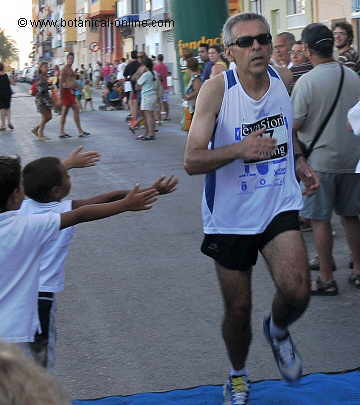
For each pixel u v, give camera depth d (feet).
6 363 3.50
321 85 18.56
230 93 12.07
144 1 157.89
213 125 12.01
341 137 18.74
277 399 13.43
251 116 12.10
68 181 12.12
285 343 12.80
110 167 44.19
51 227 9.85
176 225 28.73
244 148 11.54
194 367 15.43
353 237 19.98
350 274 21.22
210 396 13.66
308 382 14.19
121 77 117.91
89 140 59.93
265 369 15.26
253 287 20.77
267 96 12.17
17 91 200.34
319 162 18.83
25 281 9.86
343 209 19.48
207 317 18.43
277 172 12.19
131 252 24.99
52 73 134.51
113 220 29.78
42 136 61.41
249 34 11.88
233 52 12.10
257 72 11.92
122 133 64.85
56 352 16.42
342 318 18.11
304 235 26.03
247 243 12.18
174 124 71.05
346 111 18.72
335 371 14.83
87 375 15.16
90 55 225.15
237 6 91.61
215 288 20.76
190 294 20.29
